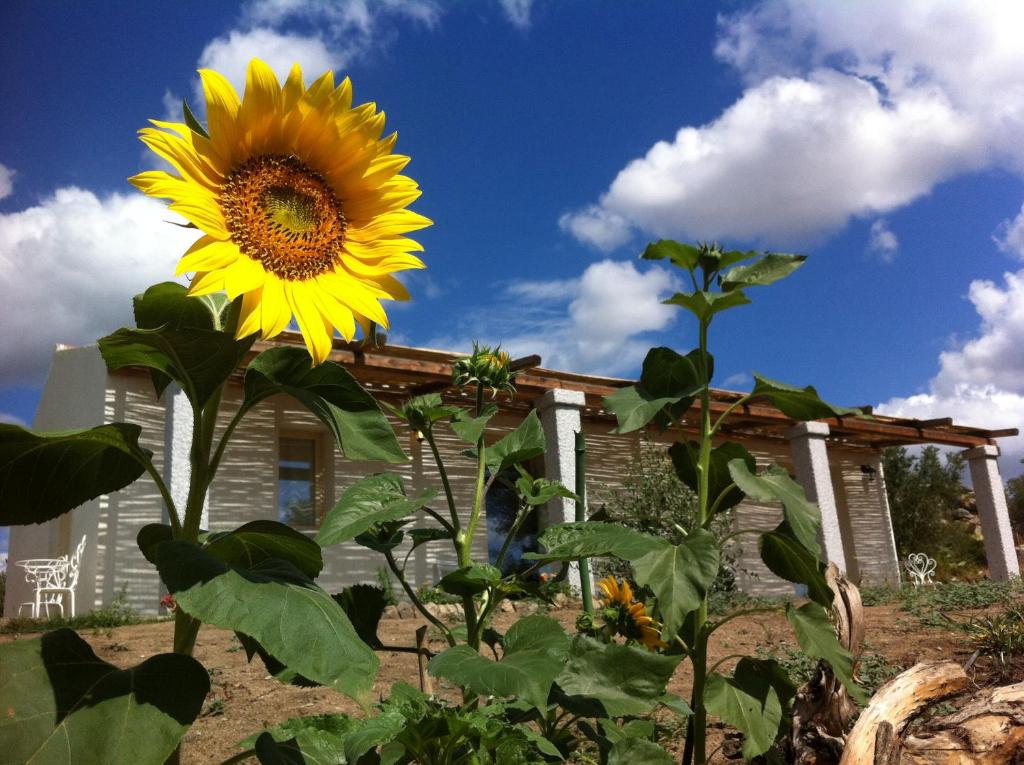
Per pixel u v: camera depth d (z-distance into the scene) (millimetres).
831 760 2754
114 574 9922
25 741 1205
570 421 11305
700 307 2662
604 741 2066
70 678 1292
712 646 5957
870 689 4445
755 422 13688
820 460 13797
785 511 2463
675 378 2893
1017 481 26844
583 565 3197
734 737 3633
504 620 7266
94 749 1215
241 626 1234
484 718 1483
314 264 1633
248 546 1680
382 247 1733
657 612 2727
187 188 1492
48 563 10070
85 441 1531
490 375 2383
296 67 1641
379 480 2094
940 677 2707
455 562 11734
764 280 2654
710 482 2977
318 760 1626
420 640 2066
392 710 1508
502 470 2242
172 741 1247
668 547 2320
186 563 1307
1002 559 15883
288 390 1550
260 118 1613
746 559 14594
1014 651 5113
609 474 13328
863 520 16797
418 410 2143
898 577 16781
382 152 1733
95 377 10727
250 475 10641
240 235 1562
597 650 1920
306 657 1246
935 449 21109
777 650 5727
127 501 10242
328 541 1862
